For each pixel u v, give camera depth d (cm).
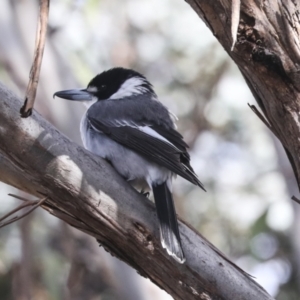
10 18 1103
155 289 1058
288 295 1330
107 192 587
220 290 600
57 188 578
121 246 602
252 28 546
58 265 1215
